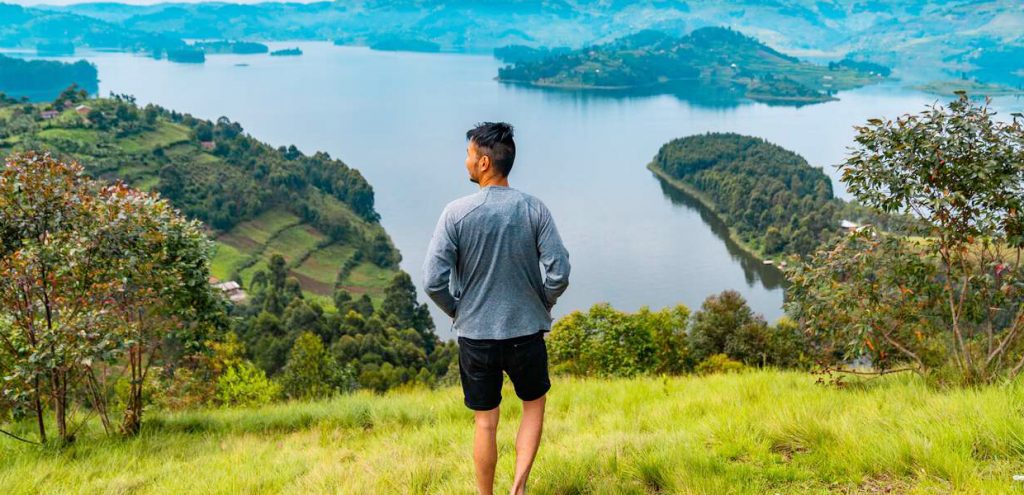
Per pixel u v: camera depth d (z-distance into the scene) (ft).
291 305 306.76
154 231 23.84
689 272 516.73
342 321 305.53
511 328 10.33
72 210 22.54
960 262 20.20
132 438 23.68
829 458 12.98
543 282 10.78
